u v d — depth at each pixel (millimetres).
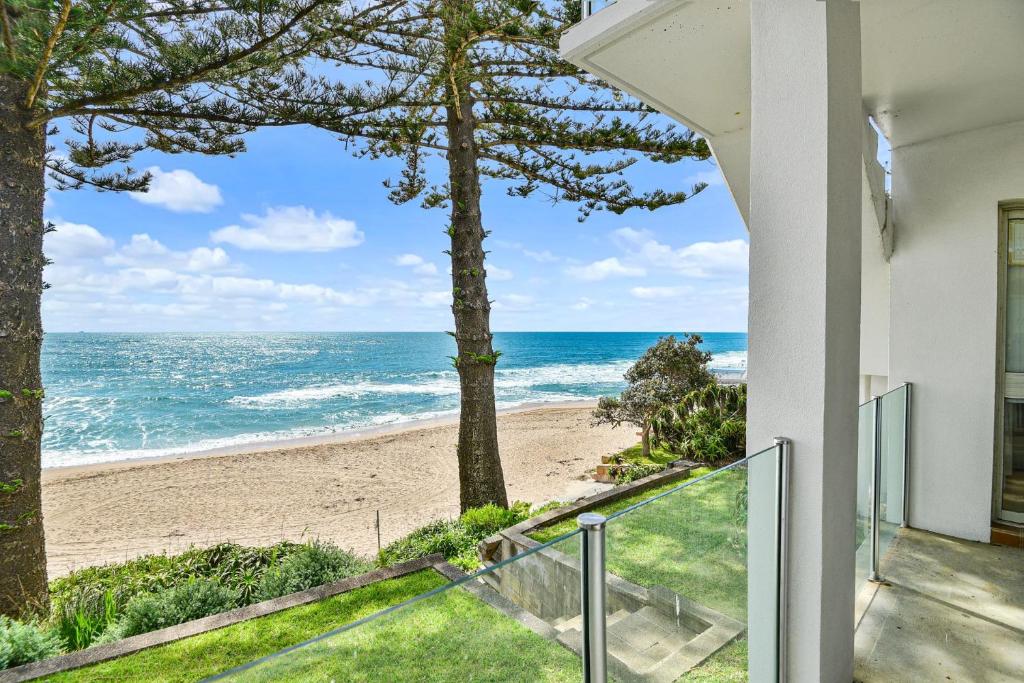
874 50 2189
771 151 1619
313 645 717
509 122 7723
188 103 5332
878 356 3896
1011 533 3029
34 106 4148
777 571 1612
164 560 5590
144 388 33062
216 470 13852
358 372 41906
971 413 3105
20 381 4113
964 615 2348
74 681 2283
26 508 4133
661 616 1217
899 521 3283
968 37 2082
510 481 12008
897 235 3352
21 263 4113
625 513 1112
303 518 9992
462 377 6801
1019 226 3037
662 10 1987
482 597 883
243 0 3893
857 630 2250
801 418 1566
